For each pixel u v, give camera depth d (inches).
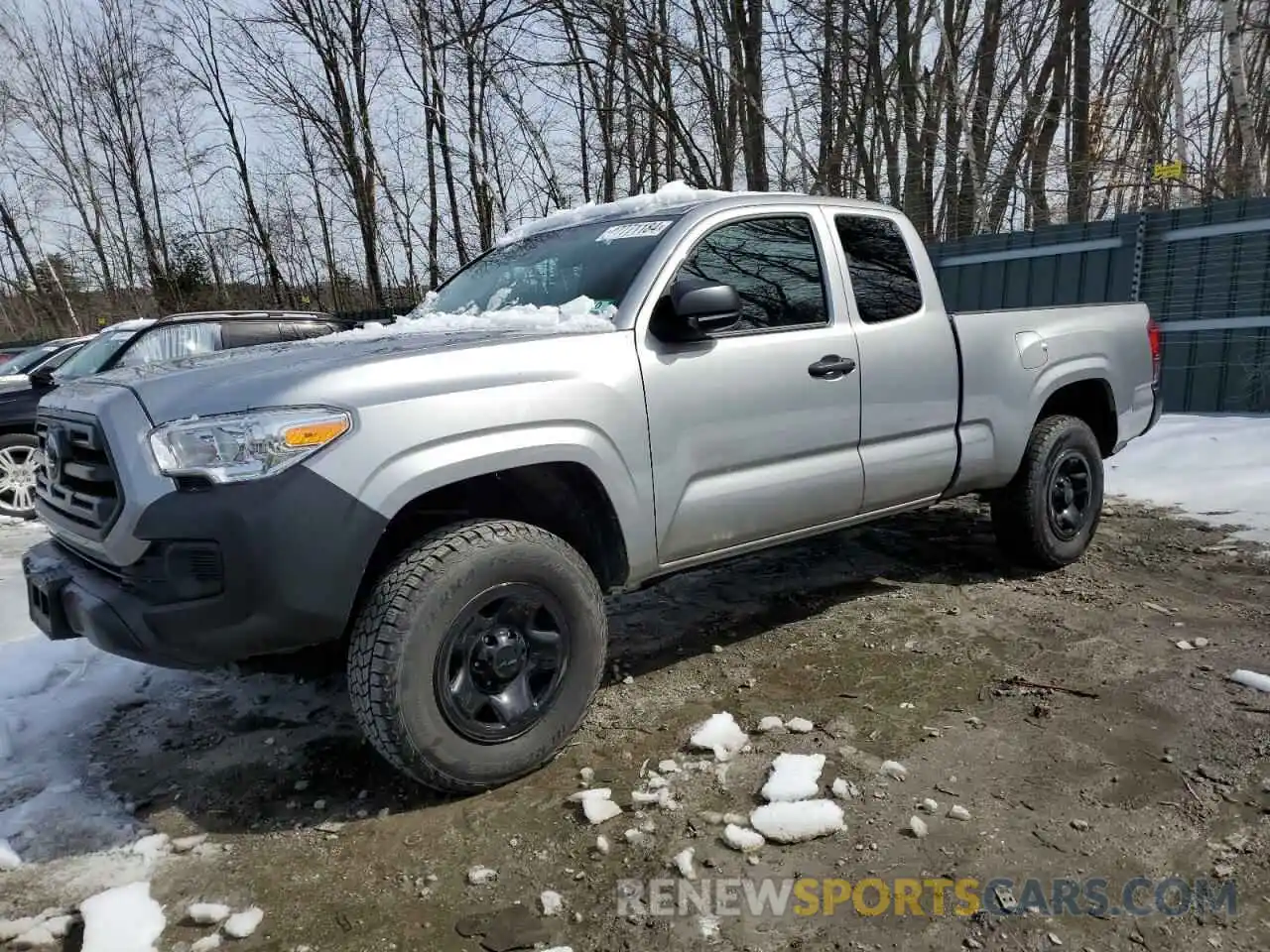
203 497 90.6
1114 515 224.1
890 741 111.9
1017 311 171.0
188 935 81.7
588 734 117.5
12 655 148.6
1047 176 566.6
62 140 967.6
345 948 79.1
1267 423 294.8
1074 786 100.0
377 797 105.0
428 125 583.5
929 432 153.9
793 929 78.9
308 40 676.7
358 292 804.6
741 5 464.8
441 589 97.5
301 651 109.9
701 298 114.0
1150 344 195.6
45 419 119.1
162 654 94.3
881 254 152.7
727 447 125.4
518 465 104.0
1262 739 108.2
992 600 163.5
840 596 169.0
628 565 117.3
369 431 94.8
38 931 82.0
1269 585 165.5
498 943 78.9
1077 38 590.2
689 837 93.1
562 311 122.6
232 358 110.8
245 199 852.6
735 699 126.4
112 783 109.8
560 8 406.0
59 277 1106.7
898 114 534.3
